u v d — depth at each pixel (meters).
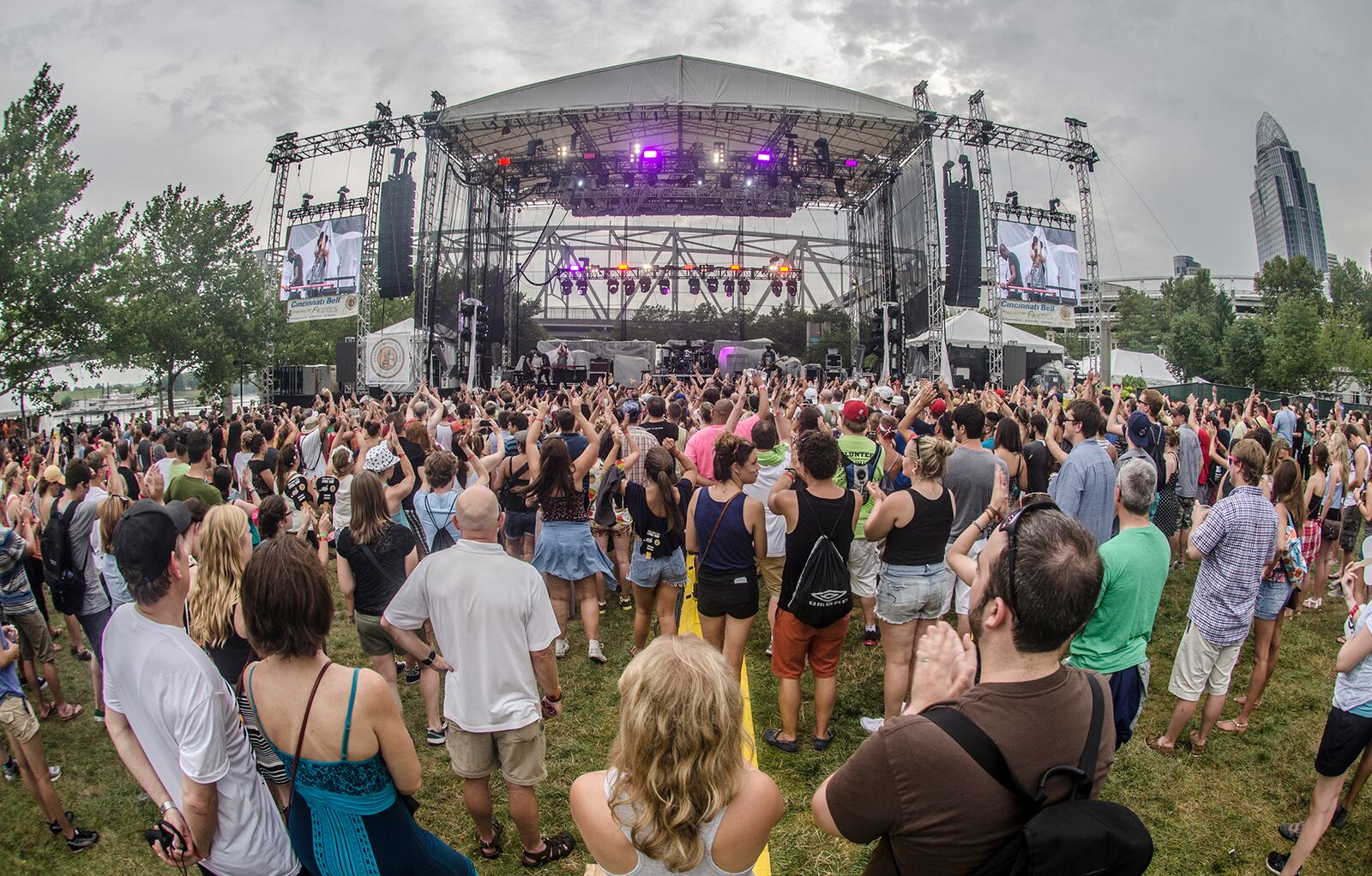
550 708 3.43
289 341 23.66
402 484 5.38
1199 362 35.75
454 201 21.70
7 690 3.62
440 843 2.52
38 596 5.65
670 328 31.42
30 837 3.87
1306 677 5.32
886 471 5.91
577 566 5.41
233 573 3.28
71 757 4.59
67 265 15.52
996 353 20.08
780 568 5.65
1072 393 12.25
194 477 5.55
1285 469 4.42
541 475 5.37
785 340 31.28
